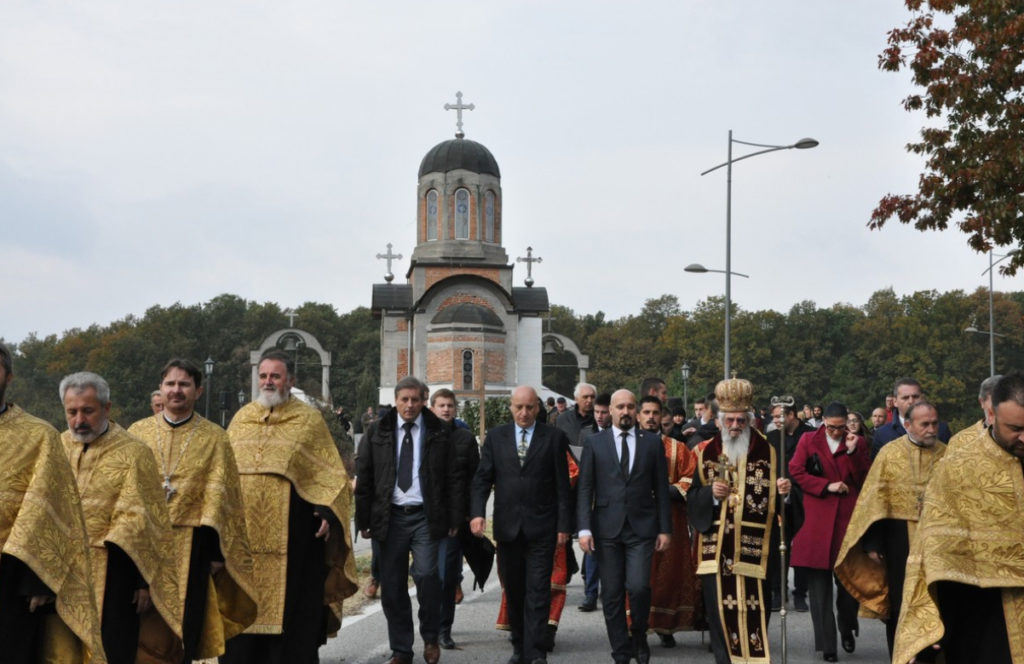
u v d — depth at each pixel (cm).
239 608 841
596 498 983
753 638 942
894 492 873
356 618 1216
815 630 1047
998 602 549
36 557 575
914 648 548
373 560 1325
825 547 1046
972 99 1700
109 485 705
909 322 10050
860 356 10294
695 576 1098
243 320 11925
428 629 981
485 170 6356
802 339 10531
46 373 11362
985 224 1697
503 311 6169
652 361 10912
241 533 817
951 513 553
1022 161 1638
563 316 11900
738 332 10375
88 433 709
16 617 592
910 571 563
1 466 590
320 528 880
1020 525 542
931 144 1761
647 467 981
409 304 6406
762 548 955
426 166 6381
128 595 717
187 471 801
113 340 10794
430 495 987
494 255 6359
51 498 592
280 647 876
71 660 605
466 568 1675
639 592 965
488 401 5350
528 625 977
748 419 981
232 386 11250
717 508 965
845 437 1079
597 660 1016
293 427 904
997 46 1688
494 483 1011
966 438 566
